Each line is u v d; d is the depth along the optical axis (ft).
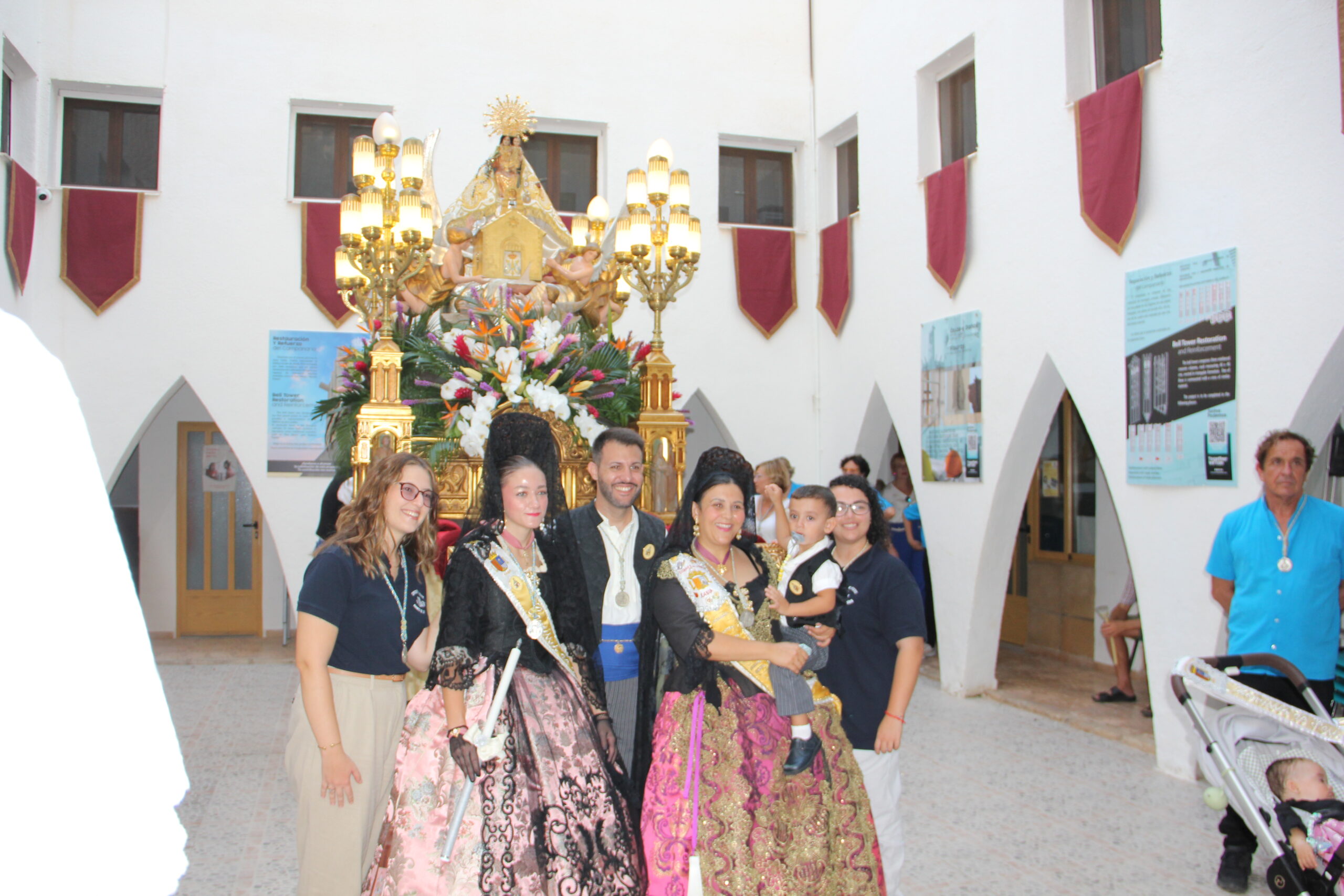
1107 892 13.28
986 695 25.64
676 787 9.21
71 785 2.60
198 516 34.94
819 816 9.44
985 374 24.66
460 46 31.99
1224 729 11.64
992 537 24.79
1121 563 27.89
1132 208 19.70
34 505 2.64
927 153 27.94
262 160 30.48
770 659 9.08
